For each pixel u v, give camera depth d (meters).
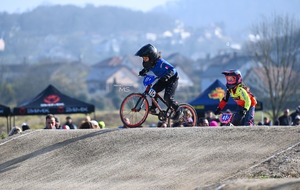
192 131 18.48
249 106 19.44
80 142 19.59
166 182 15.62
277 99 52.19
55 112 33.44
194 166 16.33
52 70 151.62
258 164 15.45
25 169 18.88
